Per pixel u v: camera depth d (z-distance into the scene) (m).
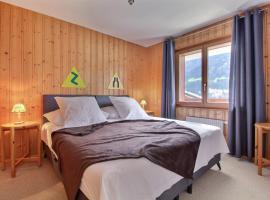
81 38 3.33
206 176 2.18
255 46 2.61
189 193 1.80
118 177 1.10
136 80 4.33
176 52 3.93
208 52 3.41
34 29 2.80
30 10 2.75
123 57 4.04
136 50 4.32
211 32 3.24
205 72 3.42
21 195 1.78
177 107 3.96
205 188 1.91
